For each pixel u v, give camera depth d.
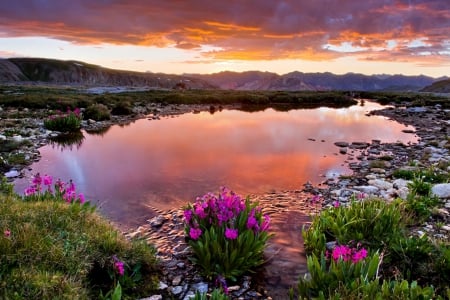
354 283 4.63
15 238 5.18
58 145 17.56
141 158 15.15
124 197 10.12
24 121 23.81
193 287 5.66
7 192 8.78
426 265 5.71
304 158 15.62
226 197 6.98
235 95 59.69
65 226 6.02
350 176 12.38
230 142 19.53
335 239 7.21
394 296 4.50
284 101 58.81
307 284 5.21
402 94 77.75
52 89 72.75
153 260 6.13
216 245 5.89
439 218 8.21
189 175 12.57
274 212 9.12
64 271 4.95
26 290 4.34
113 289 5.16
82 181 11.57
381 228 6.86
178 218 8.64
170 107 42.06
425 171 11.94
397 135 23.08
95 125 24.89
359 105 53.88
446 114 35.47
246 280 5.88
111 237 6.01
